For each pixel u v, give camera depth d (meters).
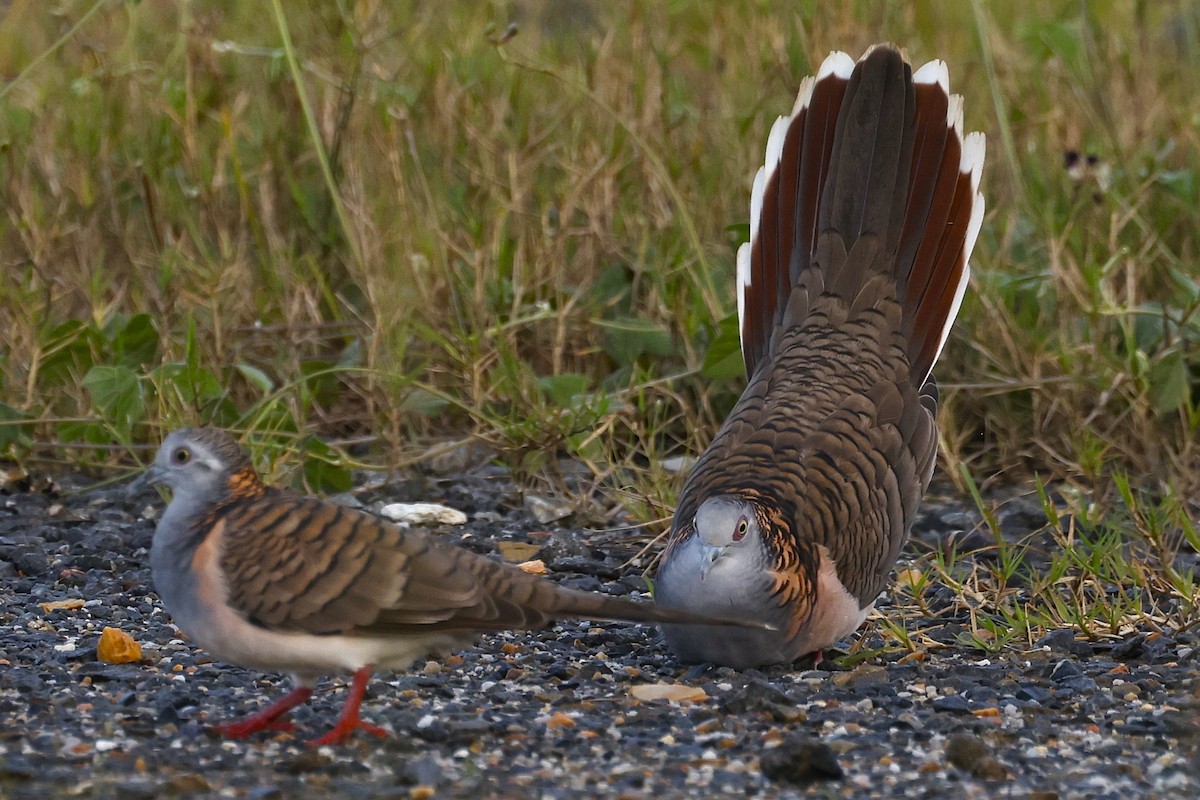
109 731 7.54
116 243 13.73
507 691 8.30
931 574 10.26
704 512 7.94
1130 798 6.95
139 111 14.51
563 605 7.35
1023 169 14.59
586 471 12.31
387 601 7.18
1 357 12.70
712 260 13.58
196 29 14.60
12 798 6.73
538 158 13.91
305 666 7.34
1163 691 8.29
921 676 8.51
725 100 14.95
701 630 8.32
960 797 6.93
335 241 14.00
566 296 13.20
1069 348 12.41
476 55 15.27
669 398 12.79
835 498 8.52
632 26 14.97
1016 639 9.18
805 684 8.38
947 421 12.20
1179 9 16.92
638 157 14.13
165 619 9.48
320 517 7.29
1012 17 17.62
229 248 13.11
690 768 7.23
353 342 13.07
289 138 14.40
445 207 13.67
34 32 17.19
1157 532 9.90
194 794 6.79
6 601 9.76
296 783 6.97
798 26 14.55
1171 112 15.14
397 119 13.30
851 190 9.74
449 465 12.44
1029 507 11.48
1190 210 13.52
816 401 8.98
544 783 7.03
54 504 11.58
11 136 14.04
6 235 13.60
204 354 12.81
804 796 6.94
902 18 15.37
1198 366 12.80
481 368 12.29
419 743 7.46
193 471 7.32
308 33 15.23
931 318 9.64
